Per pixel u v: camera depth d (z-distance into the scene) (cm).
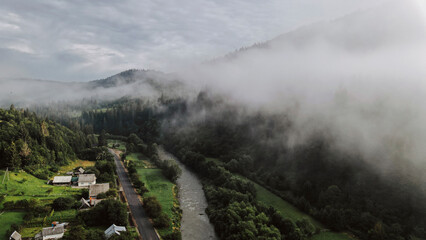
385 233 8712
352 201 10450
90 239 7681
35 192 10656
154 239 8706
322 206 10844
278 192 12825
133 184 14088
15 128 14062
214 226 10194
